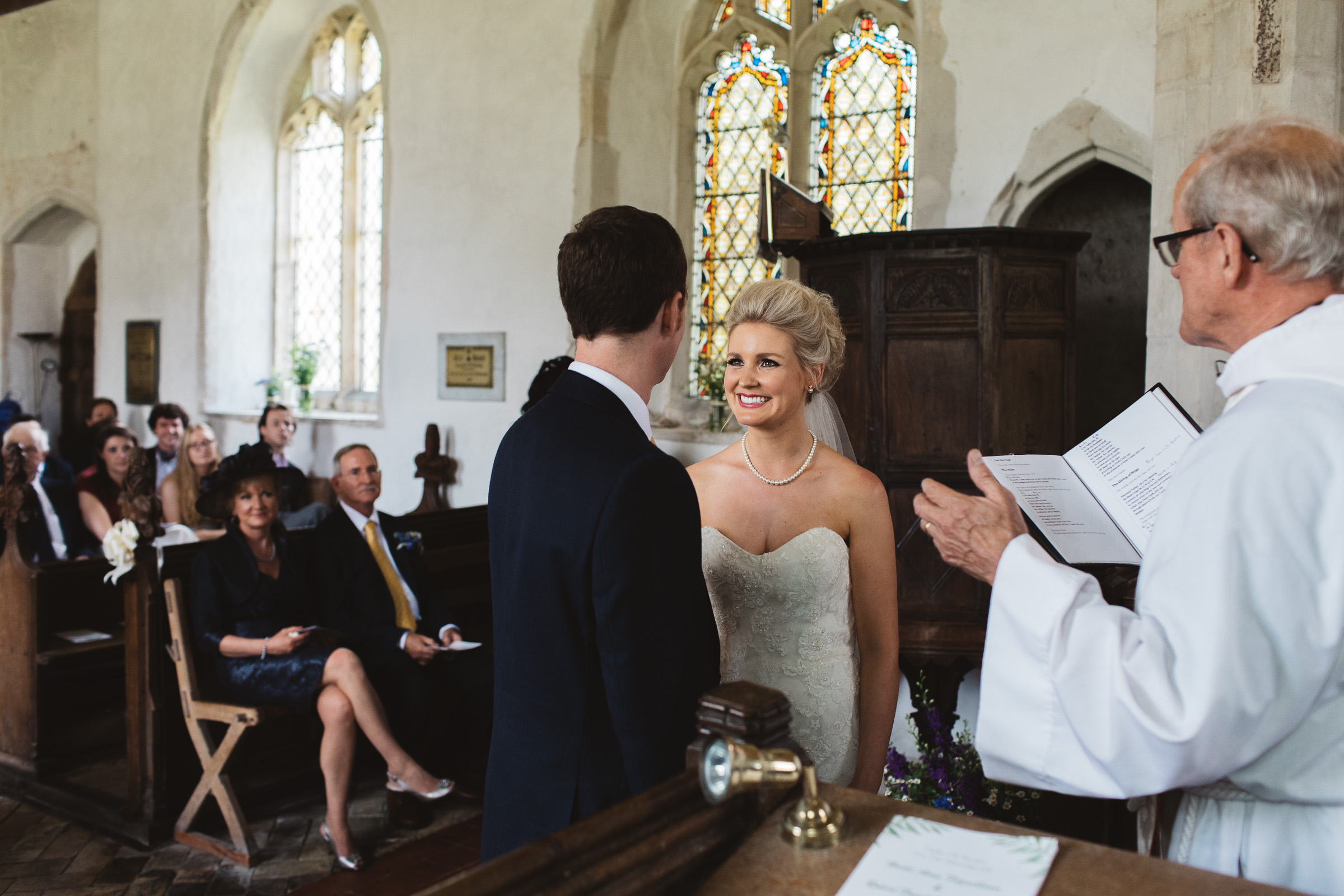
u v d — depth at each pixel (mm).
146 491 4047
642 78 7367
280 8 9625
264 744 4477
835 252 4262
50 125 11344
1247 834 1330
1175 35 3365
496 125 7699
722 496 2244
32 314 12023
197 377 10016
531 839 1565
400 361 8375
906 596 4062
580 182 7191
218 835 3975
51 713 4863
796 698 2166
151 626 4016
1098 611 1283
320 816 4207
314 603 4328
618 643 1488
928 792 3703
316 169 10211
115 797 4266
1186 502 1233
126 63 10562
